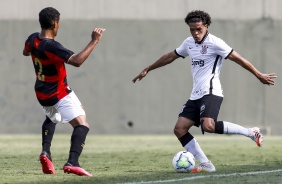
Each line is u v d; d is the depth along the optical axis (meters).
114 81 59.12
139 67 59.00
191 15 23.36
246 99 58.12
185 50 24.30
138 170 25.38
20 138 51.31
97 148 40.28
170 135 57.59
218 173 23.44
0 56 59.78
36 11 59.69
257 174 23.06
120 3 59.06
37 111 59.47
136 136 55.81
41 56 21.61
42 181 21.17
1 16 59.84
